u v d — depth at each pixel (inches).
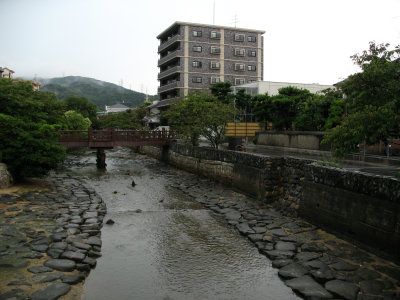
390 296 240.4
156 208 528.4
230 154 694.5
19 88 721.6
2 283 243.3
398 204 293.0
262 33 2204.7
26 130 606.9
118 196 620.4
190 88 2047.2
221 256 335.3
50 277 257.1
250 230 402.6
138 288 266.8
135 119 1961.1
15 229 359.6
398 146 692.1
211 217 477.4
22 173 599.2
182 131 933.8
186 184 750.5
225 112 861.2
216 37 2092.8
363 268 287.3
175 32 2148.1
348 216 357.1
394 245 297.1
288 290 265.0
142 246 359.6
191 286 272.8
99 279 279.4
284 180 524.4
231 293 262.1
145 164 1184.2
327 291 252.4
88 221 422.3
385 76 310.5
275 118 1093.8
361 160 704.4
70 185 677.3
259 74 2198.6
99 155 1058.7
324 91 426.3
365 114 317.4
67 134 1006.4
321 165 427.5
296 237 374.3
